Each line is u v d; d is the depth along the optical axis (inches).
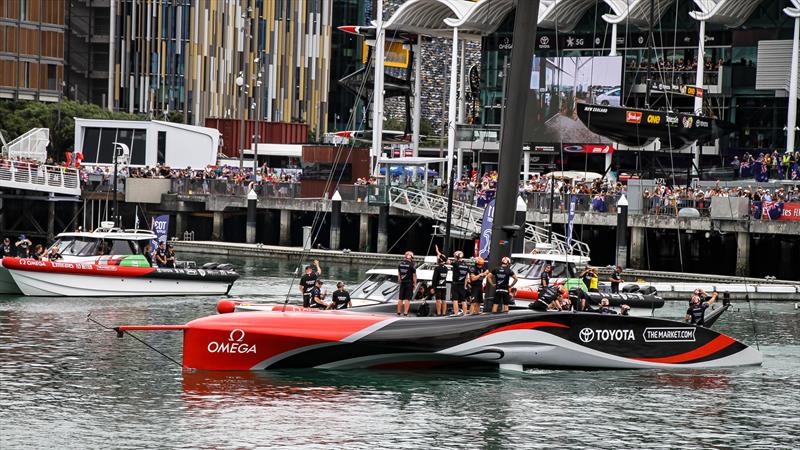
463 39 5885.8
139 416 1656.0
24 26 7406.5
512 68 2020.2
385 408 1748.3
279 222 5305.1
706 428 1683.1
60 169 4822.8
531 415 1732.3
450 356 1990.7
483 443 1567.4
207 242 4928.6
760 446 1590.8
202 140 5802.2
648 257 4124.0
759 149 5157.5
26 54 7416.3
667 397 1886.1
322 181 4968.0
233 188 5064.0
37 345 2228.1
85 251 3208.7
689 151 5196.9
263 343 1951.3
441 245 4692.4
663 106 5310.0
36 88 7480.3
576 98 5191.9
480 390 1899.6
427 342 1971.0
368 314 2036.2
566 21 5344.5
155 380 1894.7
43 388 1820.9
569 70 5201.8
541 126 5270.7
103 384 1859.0
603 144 5137.8
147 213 5201.8
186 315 2780.5
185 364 1958.7
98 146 5718.5
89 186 4972.9
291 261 4542.3
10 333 2379.4
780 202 3831.2
